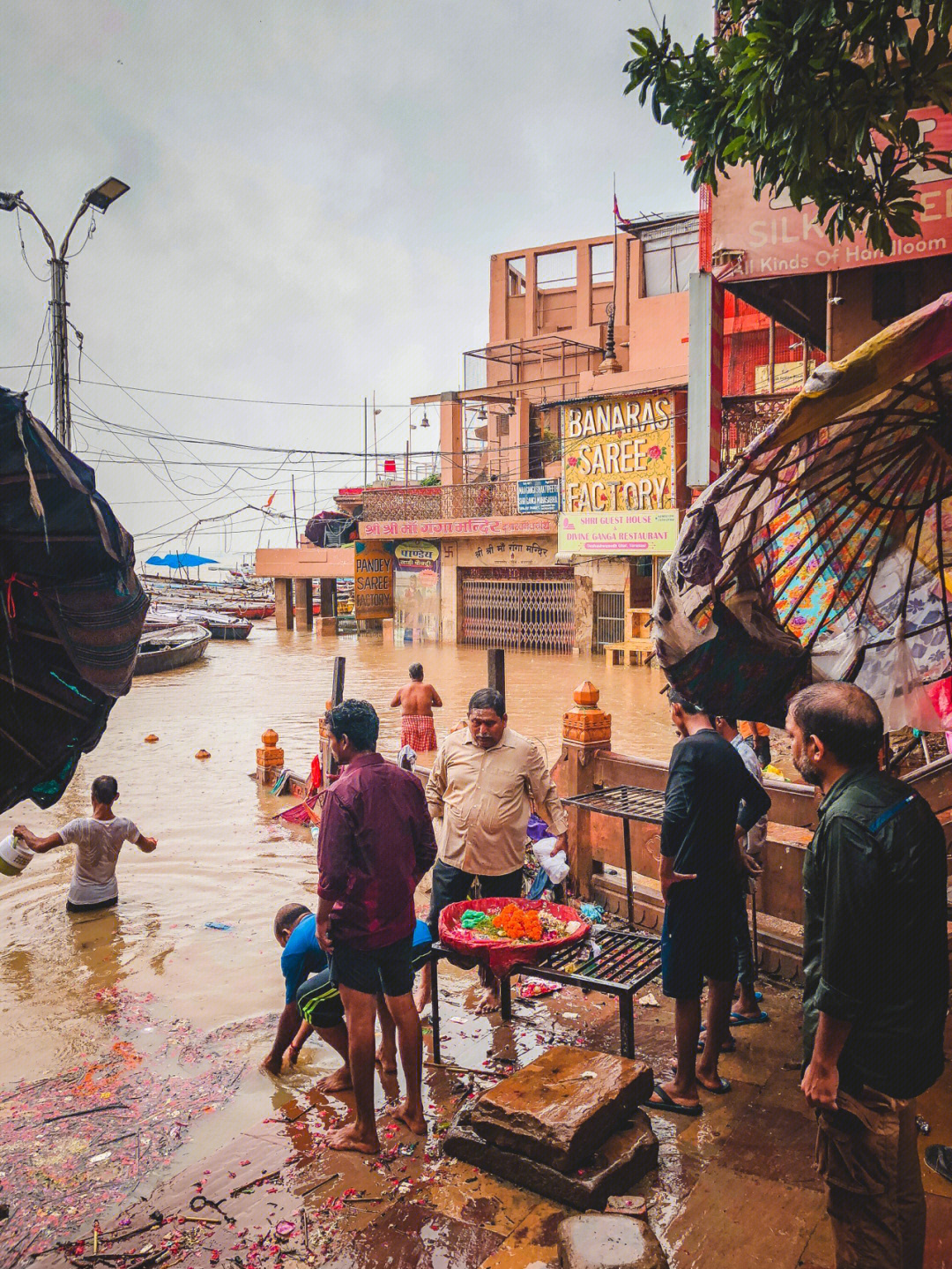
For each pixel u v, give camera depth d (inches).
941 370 122.3
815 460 137.9
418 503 1221.7
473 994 217.9
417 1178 143.9
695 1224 129.1
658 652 152.4
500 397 1331.2
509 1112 142.2
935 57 138.9
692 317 330.0
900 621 164.1
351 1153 151.9
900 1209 102.7
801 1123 154.4
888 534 156.3
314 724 660.1
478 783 206.4
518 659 1039.0
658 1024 197.9
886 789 102.0
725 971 162.1
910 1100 102.6
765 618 159.0
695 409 334.0
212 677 955.3
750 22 152.3
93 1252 130.4
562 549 1008.9
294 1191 142.4
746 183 317.4
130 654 109.7
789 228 311.9
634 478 927.7
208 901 294.5
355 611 1270.9
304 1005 171.6
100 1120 167.3
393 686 853.2
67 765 114.8
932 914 100.0
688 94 176.7
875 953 98.3
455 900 210.8
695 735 163.3
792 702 110.7
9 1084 182.1
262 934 265.0
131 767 512.7
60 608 98.7
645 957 180.1
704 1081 166.1
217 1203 140.6
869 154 157.0
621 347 1325.0
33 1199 143.3
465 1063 182.5
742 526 142.8
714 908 157.9
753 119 153.4
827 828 101.3
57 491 89.5
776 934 217.2
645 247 1091.3
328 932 153.6
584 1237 116.1
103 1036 202.1
